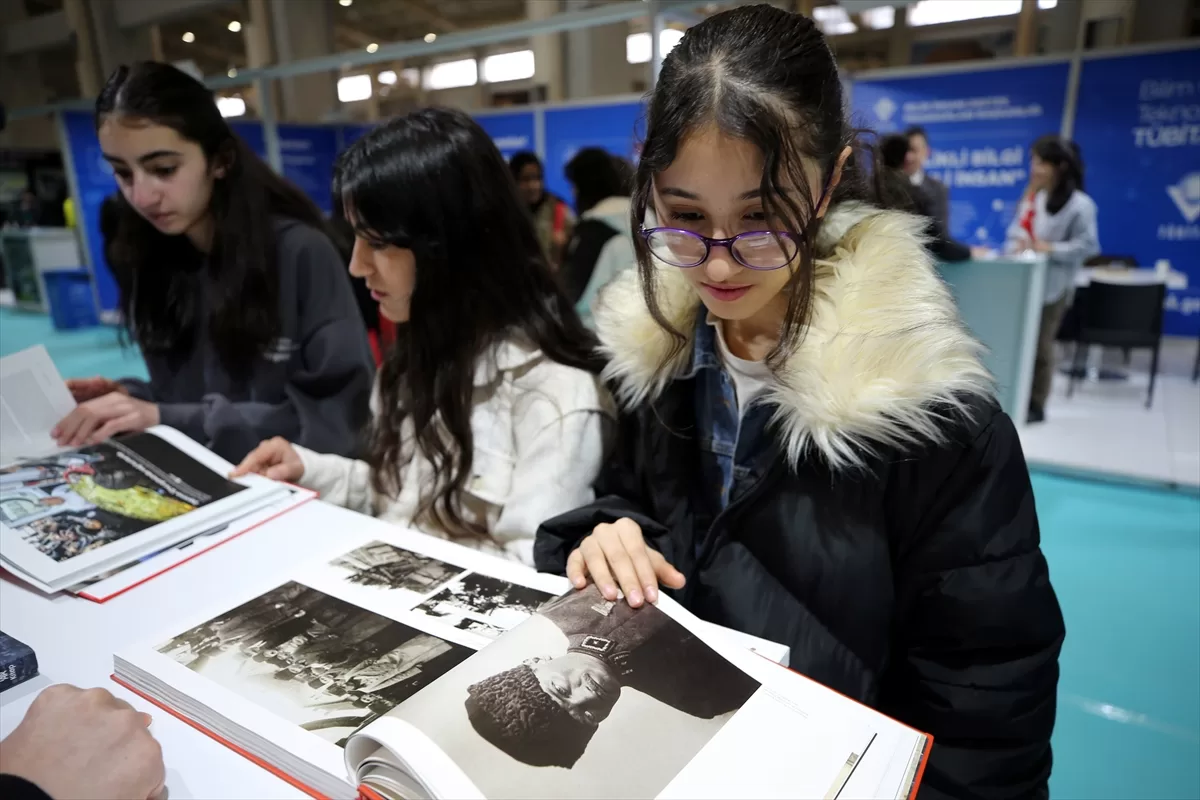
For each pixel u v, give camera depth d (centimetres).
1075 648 160
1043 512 217
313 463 108
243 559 78
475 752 43
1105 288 284
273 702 52
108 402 117
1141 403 281
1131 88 353
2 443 109
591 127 482
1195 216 346
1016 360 274
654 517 83
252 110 532
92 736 46
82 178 523
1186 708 143
